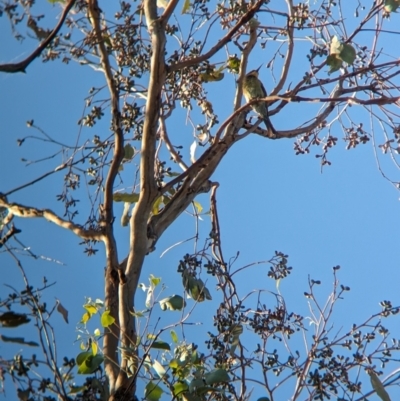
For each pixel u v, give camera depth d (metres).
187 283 3.98
